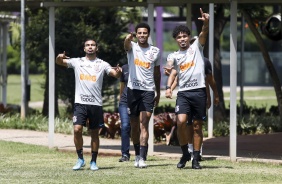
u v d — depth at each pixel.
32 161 37.16
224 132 52.25
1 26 72.50
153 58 33.50
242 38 65.06
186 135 32.88
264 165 35.09
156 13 108.50
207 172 32.09
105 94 64.06
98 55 64.25
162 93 104.00
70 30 63.25
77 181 29.72
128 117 37.25
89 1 43.31
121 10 65.56
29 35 64.12
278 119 57.56
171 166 34.22
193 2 40.12
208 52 55.28
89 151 40.50
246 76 135.50
